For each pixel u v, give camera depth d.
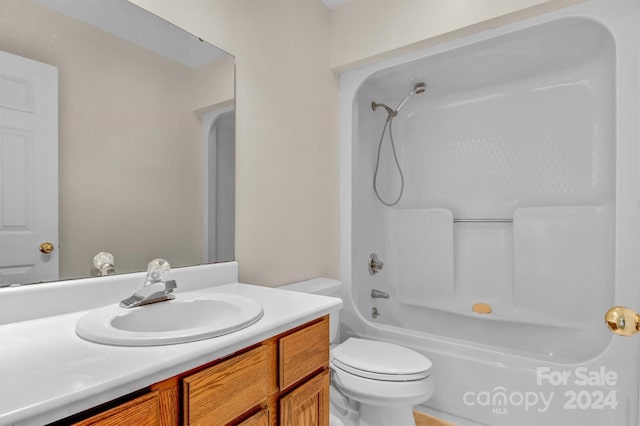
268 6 1.62
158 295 0.97
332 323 1.68
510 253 2.17
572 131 2.01
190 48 1.27
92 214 0.99
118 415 0.53
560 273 1.91
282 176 1.68
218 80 1.37
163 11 1.18
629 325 0.73
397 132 2.65
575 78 2.01
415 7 1.78
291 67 1.75
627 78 1.39
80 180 0.97
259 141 1.55
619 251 1.39
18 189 0.85
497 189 2.26
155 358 0.60
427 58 1.88
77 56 0.97
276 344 0.86
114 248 1.04
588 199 1.93
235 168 1.44
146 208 1.13
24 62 0.87
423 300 2.39
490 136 2.30
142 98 1.12
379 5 1.90
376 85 2.28
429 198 2.53
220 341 0.69
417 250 2.44
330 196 2.05
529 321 1.96
